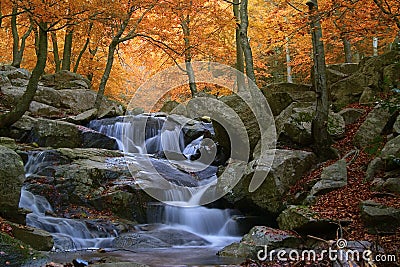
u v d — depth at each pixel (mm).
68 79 18094
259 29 16656
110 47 15125
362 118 9664
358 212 6055
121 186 9148
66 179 8984
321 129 8648
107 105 17391
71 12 11148
